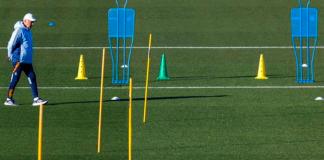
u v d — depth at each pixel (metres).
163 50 65.00
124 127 42.34
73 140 39.81
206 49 65.50
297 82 54.25
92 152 37.62
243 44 66.94
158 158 36.66
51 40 67.94
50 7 77.06
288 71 58.25
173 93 50.88
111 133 41.12
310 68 59.22
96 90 51.84
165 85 53.34
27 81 54.41
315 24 54.97
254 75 56.72
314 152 37.72
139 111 46.00
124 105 47.44
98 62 61.06
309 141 39.69
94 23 72.88
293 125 42.84
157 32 70.31
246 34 69.94
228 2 78.50
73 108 46.72
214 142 39.47
